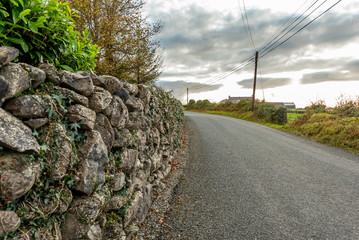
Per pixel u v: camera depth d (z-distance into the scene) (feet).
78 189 5.27
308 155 24.09
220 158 22.36
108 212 7.35
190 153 24.30
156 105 14.44
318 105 48.65
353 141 27.86
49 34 5.78
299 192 14.40
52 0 5.41
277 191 14.51
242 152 24.97
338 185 15.66
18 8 4.91
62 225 4.95
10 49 3.82
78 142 5.58
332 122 35.42
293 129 43.52
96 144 5.88
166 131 17.70
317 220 11.00
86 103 5.75
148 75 27.40
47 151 4.41
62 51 6.35
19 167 3.73
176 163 20.33
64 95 5.11
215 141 31.19
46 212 4.33
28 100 4.09
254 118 69.51
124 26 20.66
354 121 32.76
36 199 4.16
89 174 5.58
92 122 5.90
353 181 16.48
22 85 4.06
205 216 11.11
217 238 9.33
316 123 38.27
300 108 61.87
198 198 13.20
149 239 8.99
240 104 93.56
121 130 8.41
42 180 4.32
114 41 19.35
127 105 9.04
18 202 3.84
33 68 4.37
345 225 10.58
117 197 7.63
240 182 16.01
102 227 6.70
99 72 18.35
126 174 8.87
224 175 17.39
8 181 3.51
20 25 5.11
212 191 14.29
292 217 11.25
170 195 13.43
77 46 7.25
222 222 10.61
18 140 3.71
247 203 12.73
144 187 10.98
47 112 4.49
